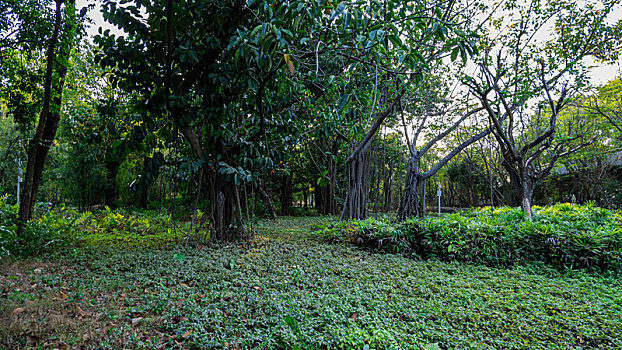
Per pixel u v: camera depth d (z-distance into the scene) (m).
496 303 3.09
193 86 5.57
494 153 14.19
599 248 4.51
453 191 24.25
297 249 5.40
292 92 5.62
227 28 4.61
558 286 3.73
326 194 14.23
